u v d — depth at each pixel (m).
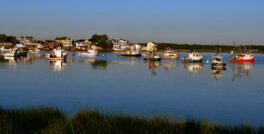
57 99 26.75
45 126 13.80
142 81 42.12
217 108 23.98
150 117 16.20
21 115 15.30
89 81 40.94
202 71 61.72
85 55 142.62
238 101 27.44
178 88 35.59
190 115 21.09
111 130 13.02
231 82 42.91
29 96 28.12
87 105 24.12
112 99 27.17
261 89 35.72
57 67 65.69
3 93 29.69
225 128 14.33
